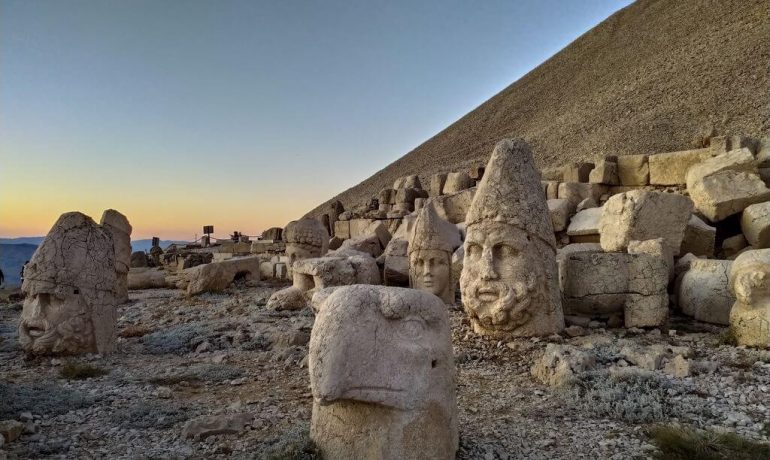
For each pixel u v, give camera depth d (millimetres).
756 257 7148
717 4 48531
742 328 7074
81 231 7828
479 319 7957
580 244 12555
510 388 6020
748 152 12461
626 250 10508
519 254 7750
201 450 4547
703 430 4660
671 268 9453
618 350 6914
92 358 7590
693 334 7965
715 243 12000
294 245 16125
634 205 10719
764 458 4156
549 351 6570
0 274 11359
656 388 5582
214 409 5531
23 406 5473
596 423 4977
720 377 5941
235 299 13281
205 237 35531
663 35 51625
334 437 3918
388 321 3857
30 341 7492
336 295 3920
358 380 3582
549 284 7836
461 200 17484
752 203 11562
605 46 62219
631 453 4344
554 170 17984
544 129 44562
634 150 27188
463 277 8156
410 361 3736
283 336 8344
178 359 7723
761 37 33750
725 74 31578
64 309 7559
